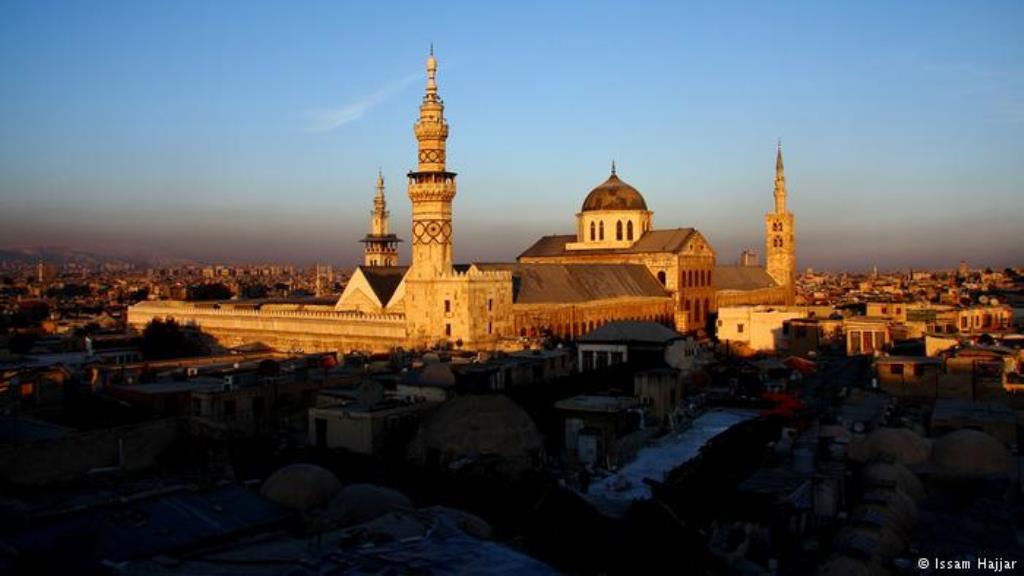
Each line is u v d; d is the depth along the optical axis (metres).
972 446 61.41
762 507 55.25
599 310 163.75
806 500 56.59
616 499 58.72
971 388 92.44
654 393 81.62
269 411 84.81
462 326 134.25
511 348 125.12
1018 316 183.00
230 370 101.38
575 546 51.38
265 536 42.69
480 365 93.38
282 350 159.25
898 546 48.84
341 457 70.50
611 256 196.75
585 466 68.81
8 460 56.59
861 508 52.28
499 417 70.25
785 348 156.88
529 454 69.75
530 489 59.38
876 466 58.72
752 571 48.41
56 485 56.16
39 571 36.66
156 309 195.38
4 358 124.19
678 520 50.91
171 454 64.94
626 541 50.19
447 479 63.00
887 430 64.81
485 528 46.97
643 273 188.50
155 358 147.12
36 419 78.44
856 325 147.75
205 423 67.75
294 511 47.16
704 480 62.09
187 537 41.53
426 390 83.56
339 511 47.12
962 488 59.47
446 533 38.84
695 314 199.00
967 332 150.25
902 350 133.62
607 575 49.00
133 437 63.09
